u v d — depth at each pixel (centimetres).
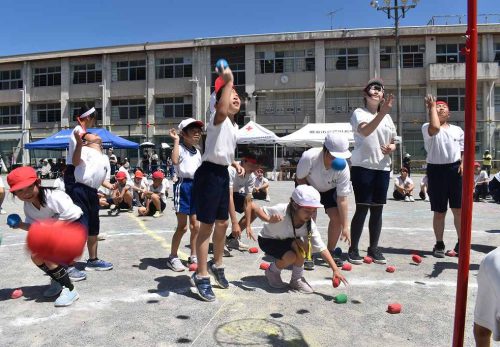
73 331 332
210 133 405
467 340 315
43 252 259
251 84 3553
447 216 990
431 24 3444
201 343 311
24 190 394
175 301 402
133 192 1198
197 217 409
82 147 484
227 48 3603
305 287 428
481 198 1410
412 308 384
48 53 3909
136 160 3803
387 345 309
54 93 3947
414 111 3434
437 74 3322
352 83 3459
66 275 393
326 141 492
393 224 875
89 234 501
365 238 714
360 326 343
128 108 3806
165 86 3709
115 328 338
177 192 515
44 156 3969
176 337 321
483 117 3344
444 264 543
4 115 4144
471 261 552
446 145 565
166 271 510
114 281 466
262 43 3522
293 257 425
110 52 3759
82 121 491
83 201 486
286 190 1817
